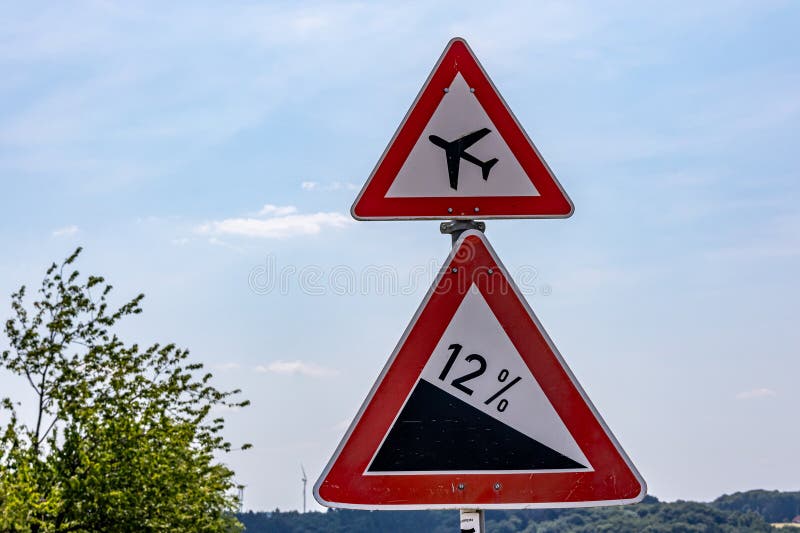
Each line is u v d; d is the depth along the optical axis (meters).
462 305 3.43
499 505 3.32
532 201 3.66
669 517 125.25
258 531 125.38
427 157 3.66
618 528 111.56
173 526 17.33
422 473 3.33
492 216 3.64
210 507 20.16
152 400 18.50
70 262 18.78
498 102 3.70
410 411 3.36
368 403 3.36
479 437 3.36
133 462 16.89
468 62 3.72
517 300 3.44
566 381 3.40
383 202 3.63
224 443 19.39
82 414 17.14
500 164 3.67
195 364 19.44
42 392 17.83
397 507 3.31
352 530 118.62
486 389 3.39
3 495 15.12
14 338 17.94
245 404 19.66
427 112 3.68
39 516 16.23
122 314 18.95
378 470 3.32
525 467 3.35
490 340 3.42
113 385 18.12
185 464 18.11
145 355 19.03
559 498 3.34
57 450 17.03
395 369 3.39
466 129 3.68
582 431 3.37
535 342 3.42
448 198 3.64
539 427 3.37
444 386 3.39
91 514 16.39
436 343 3.41
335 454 3.33
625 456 3.36
